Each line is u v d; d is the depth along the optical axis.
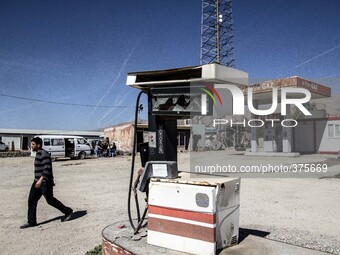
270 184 11.96
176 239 3.58
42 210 8.02
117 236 4.11
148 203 3.83
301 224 6.37
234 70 4.01
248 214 7.25
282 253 3.52
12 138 49.75
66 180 13.66
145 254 3.49
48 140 24.47
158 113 4.26
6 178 14.77
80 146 26.55
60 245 5.45
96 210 7.91
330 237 5.50
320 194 9.79
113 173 16.27
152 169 4.00
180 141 41.03
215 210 3.39
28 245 5.47
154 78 4.53
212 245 3.35
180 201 3.57
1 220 7.11
